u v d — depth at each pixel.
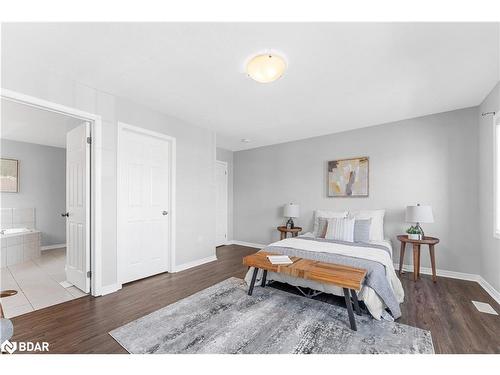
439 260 3.31
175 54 1.99
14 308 2.29
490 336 1.84
